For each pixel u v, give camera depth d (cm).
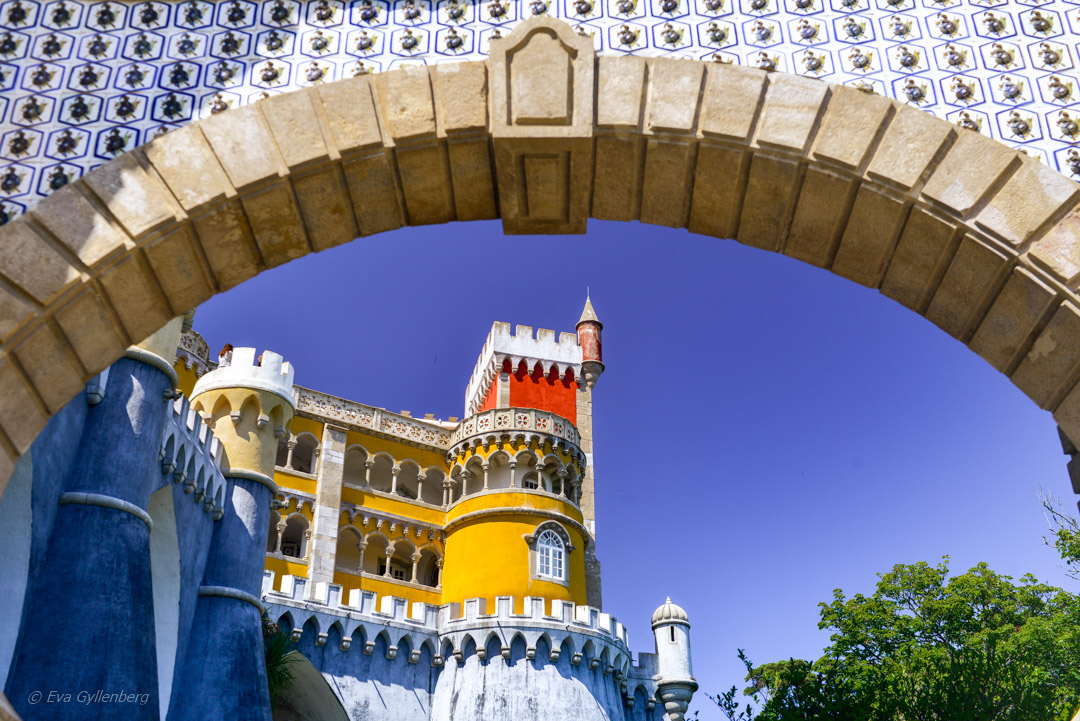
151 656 1789
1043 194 739
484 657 3647
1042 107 811
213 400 2866
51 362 735
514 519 4094
